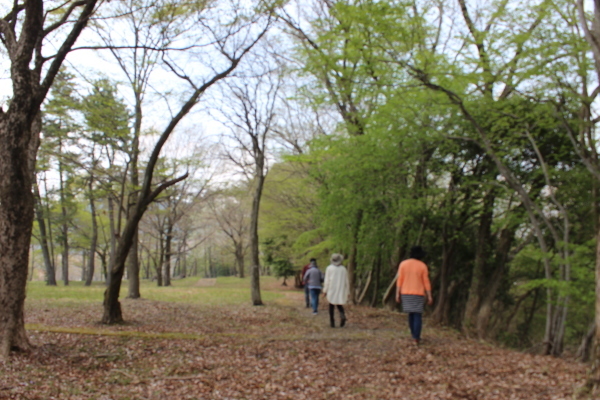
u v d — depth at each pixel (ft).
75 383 17.11
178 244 127.13
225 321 36.04
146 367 20.20
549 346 30.55
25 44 19.48
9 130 19.06
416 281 27.55
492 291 39.91
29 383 16.31
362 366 22.11
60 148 53.36
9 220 19.13
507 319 52.54
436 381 19.38
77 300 45.29
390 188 40.09
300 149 63.77
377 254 48.78
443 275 43.91
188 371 20.08
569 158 34.17
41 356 19.56
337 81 38.06
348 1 30.14
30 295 48.73
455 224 41.22
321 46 35.96
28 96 19.40
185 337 26.32
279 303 53.98
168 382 18.28
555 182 34.06
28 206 19.60
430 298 27.66
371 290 62.95
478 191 36.94
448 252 43.52
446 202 39.19
